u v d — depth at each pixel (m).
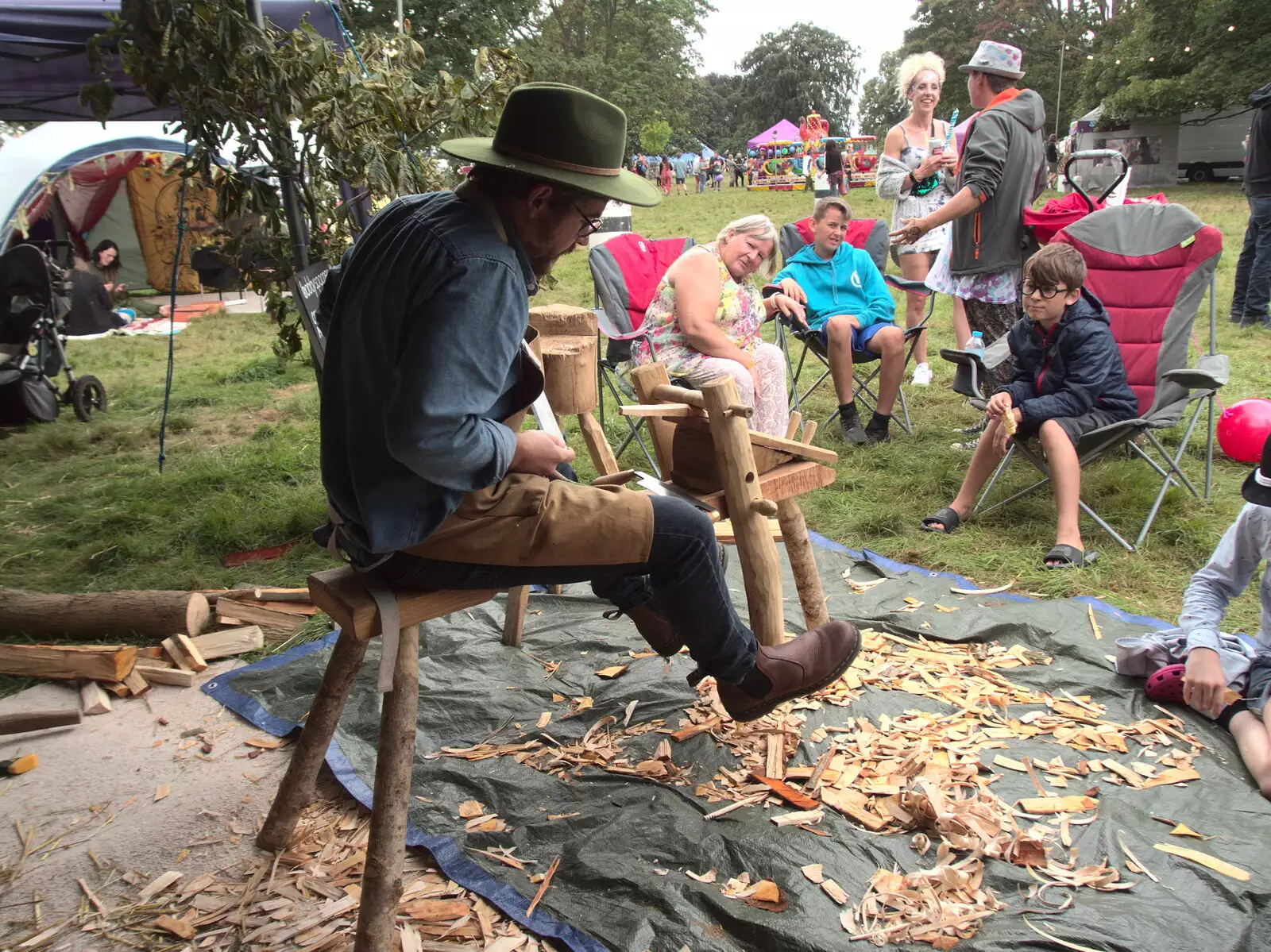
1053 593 3.56
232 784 2.63
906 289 5.66
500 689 3.02
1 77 6.22
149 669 3.20
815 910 2.01
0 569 4.22
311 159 4.13
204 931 2.08
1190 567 3.74
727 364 4.32
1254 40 26.25
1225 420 4.81
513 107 1.75
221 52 3.73
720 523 3.19
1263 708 2.49
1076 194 5.23
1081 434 3.95
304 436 6.29
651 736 2.71
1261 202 7.38
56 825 2.47
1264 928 1.92
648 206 1.77
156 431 6.59
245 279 4.58
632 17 43.72
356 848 2.35
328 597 1.98
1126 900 2.01
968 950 1.88
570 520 1.93
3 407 6.75
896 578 3.72
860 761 2.53
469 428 1.68
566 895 2.10
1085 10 44.09
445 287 1.65
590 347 3.30
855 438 5.50
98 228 13.93
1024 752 2.56
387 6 20.36
